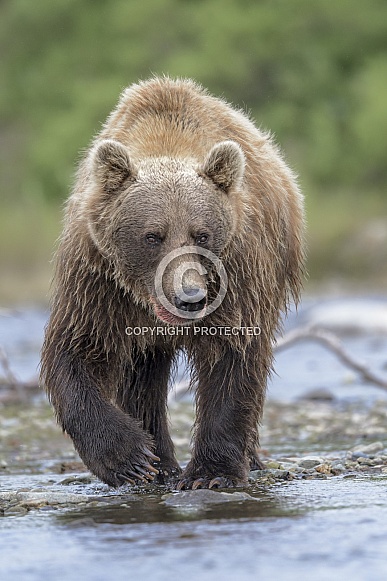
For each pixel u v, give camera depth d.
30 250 43.69
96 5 67.50
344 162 57.84
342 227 45.12
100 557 7.85
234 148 10.35
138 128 11.14
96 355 10.67
